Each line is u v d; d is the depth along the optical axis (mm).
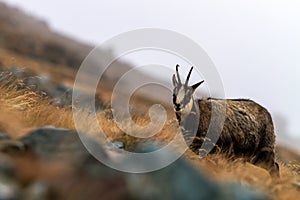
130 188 7566
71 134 9602
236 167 13148
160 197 7566
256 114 18156
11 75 21312
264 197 9219
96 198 7324
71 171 7875
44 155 8727
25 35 140625
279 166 19531
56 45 145000
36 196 7113
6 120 12281
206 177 8672
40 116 14898
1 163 7746
